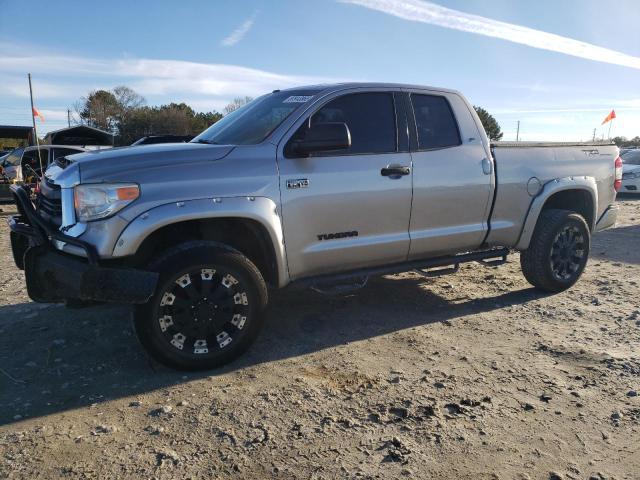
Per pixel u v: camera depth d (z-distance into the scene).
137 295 3.45
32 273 3.86
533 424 3.07
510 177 5.16
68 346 4.27
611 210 6.15
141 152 3.81
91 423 3.12
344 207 4.28
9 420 3.16
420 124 4.75
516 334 4.48
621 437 2.94
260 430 3.04
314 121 4.27
